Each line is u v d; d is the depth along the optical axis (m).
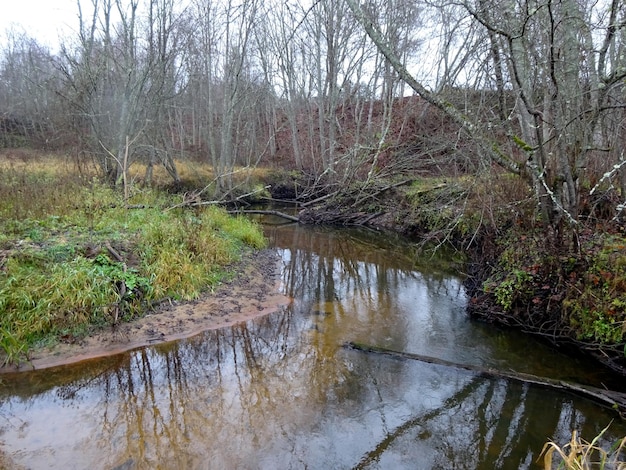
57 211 9.25
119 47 16.28
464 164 11.32
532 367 5.54
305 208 17.95
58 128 16.89
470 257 9.96
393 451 3.98
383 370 5.47
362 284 9.35
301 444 4.04
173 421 4.33
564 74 6.00
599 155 7.54
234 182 20.00
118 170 14.73
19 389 4.81
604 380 5.16
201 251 8.55
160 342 6.06
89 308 6.15
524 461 3.86
